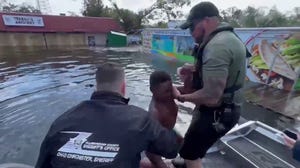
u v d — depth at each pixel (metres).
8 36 28.58
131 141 1.52
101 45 33.41
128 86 10.34
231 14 27.81
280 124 6.20
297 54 8.77
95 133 1.53
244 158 2.87
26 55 20.81
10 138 5.75
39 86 10.45
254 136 3.35
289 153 2.93
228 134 3.32
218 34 2.10
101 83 1.74
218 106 2.23
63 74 12.99
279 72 9.50
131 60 18.33
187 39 16.59
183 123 5.18
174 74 12.53
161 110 2.55
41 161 1.59
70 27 32.62
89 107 1.64
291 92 8.72
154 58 19.14
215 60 1.97
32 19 30.05
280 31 9.47
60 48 27.92
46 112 7.41
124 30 40.72
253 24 24.33
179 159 2.87
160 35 20.14
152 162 2.46
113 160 1.46
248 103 7.81
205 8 2.10
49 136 1.58
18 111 7.48
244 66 2.18
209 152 3.21
